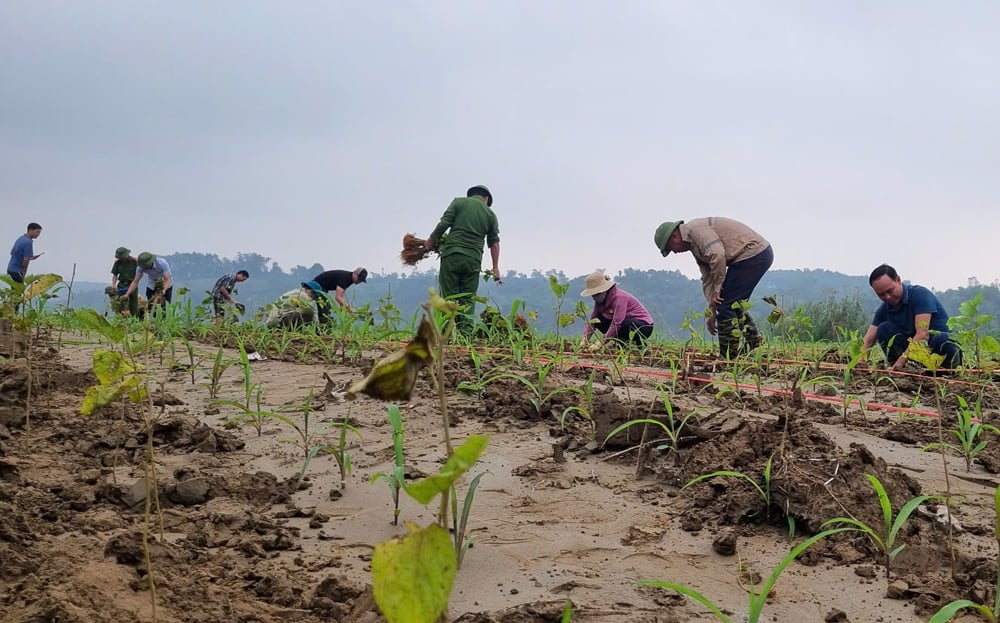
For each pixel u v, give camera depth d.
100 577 2.36
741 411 5.55
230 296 15.59
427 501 1.14
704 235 8.84
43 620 2.09
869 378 7.55
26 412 4.54
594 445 4.18
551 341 9.56
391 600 1.13
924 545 2.91
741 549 2.94
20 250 14.32
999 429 4.12
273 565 2.73
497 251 11.07
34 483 3.49
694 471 3.60
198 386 6.22
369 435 4.52
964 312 4.89
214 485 3.50
